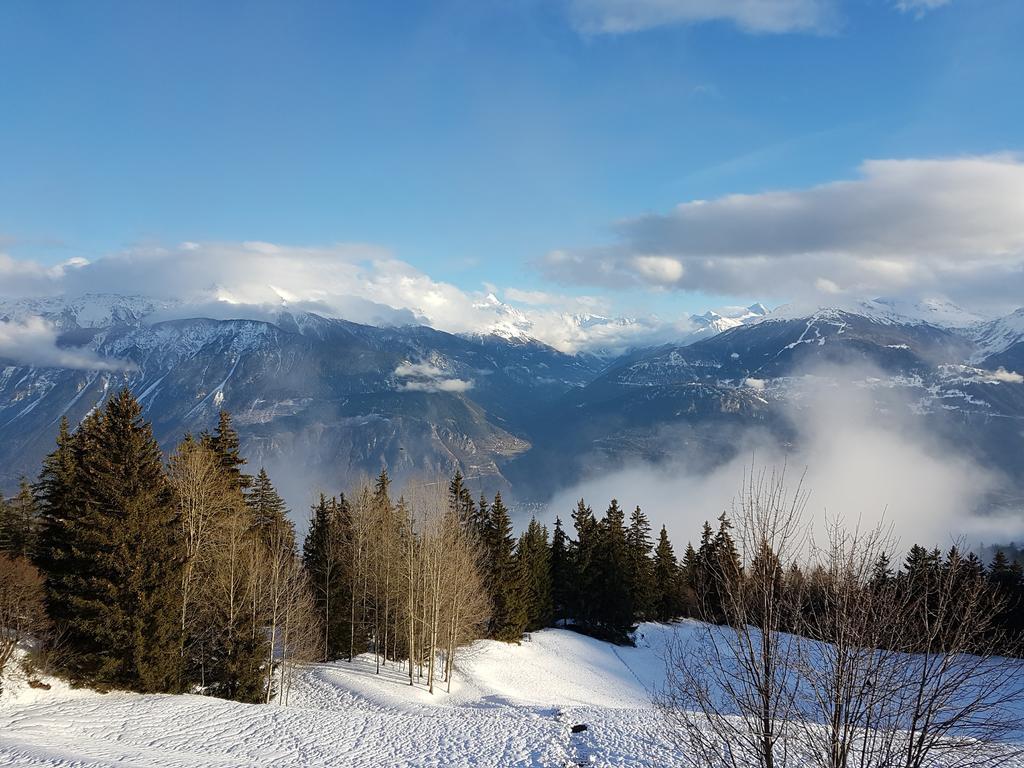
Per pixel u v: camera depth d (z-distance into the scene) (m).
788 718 9.27
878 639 8.77
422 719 28.66
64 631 30.03
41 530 37.59
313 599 43.47
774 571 9.30
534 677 48.97
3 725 23.72
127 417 31.69
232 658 32.56
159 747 22.97
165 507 32.59
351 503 56.75
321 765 22.50
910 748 8.61
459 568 45.72
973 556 26.30
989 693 8.49
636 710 30.17
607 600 66.44
